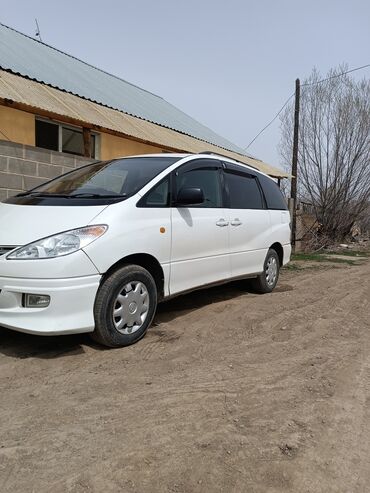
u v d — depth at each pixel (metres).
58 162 6.90
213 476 2.17
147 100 14.30
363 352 4.02
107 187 4.31
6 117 7.73
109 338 3.71
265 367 3.57
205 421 2.67
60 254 3.41
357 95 18.22
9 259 3.44
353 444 2.53
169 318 4.83
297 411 2.85
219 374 3.38
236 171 5.69
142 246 3.93
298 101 17.08
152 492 2.05
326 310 5.46
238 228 5.39
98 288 3.61
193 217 4.61
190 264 4.56
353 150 18.23
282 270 9.62
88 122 7.31
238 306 5.43
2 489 2.04
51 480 2.12
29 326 3.40
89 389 3.06
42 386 3.09
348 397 3.09
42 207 3.89
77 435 2.49
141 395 2.99
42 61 10.34
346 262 12.07
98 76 12.94
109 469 2.20
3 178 6.15
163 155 4.94
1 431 2.53
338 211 18.78
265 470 2.24
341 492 2.12
